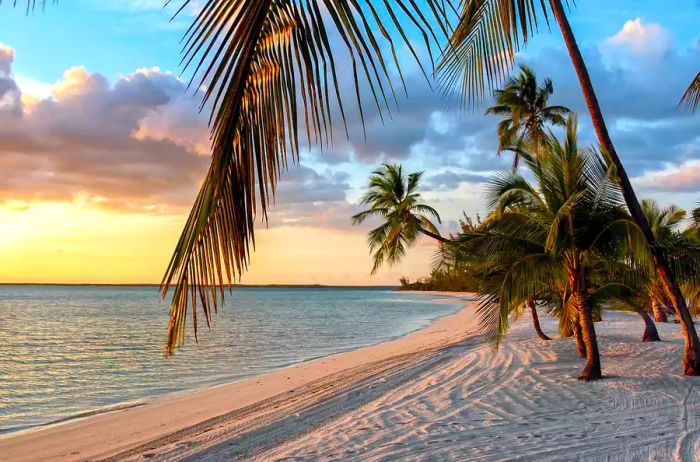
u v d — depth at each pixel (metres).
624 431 7.14
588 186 10.66
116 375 16.95
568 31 10.41
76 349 23.92
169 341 1.69
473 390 10.34
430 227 20.14
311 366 17.20
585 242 10.91
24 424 10.76
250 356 21.38
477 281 11.45
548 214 10.85
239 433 8.46
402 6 1.65
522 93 28.30
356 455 6.67
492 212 11.52
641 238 9.94
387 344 23.53
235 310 63.59
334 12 1.69
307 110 1.80
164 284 1.70
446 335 25.22
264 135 1.84
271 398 11.78
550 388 10.16
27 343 26.33
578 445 6.61
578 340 14.29
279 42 1.79
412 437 7.32
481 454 6.44
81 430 10.00
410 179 19.95
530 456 6.28
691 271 11.12
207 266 1.75
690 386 9.91
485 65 5.12
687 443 6.53
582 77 10.43
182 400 12.70
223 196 1.79
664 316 25.55
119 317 47.72
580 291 11.13
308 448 7.16
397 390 10.93
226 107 1.74
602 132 10.40
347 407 9.70
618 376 11.05
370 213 20.52
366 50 1.66
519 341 17.98
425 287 184.00
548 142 11.61
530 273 10.80
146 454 7.80
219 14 1.67
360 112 1.74
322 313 56.75
